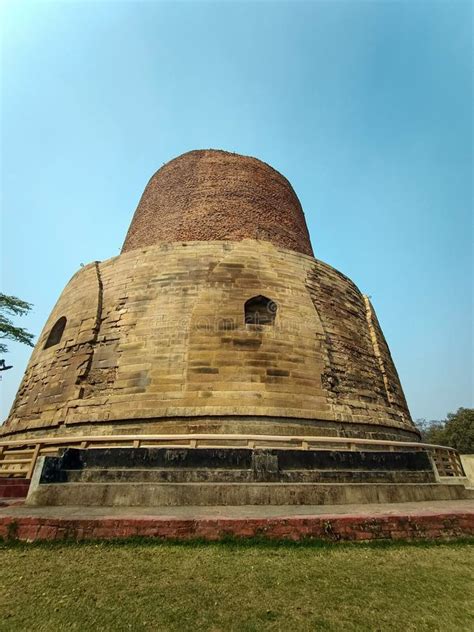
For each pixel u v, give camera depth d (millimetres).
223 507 7648
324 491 8344
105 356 14867
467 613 4402
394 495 8930
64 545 6039
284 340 15055
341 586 4961
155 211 22844
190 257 17062
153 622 4113
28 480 10344
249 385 13578
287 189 25516
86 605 4438
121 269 17578
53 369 16156
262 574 5199
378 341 19516
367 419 15047
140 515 6750
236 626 4059
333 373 15484
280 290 16594
